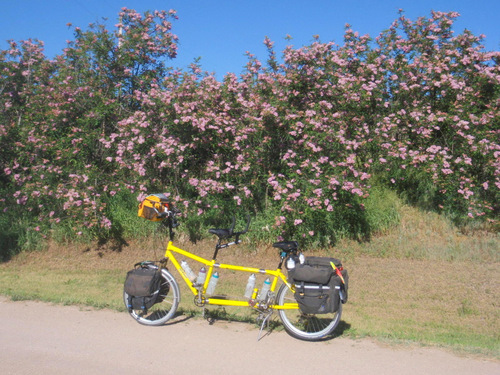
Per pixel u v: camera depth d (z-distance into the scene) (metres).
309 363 4.05
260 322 5.02
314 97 9.48
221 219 9.41
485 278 7.66
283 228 8.62
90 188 9.19
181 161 8.80
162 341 4.50
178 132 9.05
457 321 6.18
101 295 6.82
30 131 10.09
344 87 9.22
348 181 8.45
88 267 8.84
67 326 4.92
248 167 8.70
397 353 4.34
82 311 5.52
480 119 9.38
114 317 5.28
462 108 9.64
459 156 9.63
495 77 9.61
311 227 8.75
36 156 10.00
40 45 11.77
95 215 9.09
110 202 9.63
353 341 4.68
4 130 10.26
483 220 9.41
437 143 9.98
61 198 9.45
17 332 4.69
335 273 4.60
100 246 9.52
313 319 4.92
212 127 8.55
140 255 9.23
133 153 9.33
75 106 10.21
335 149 8.77
